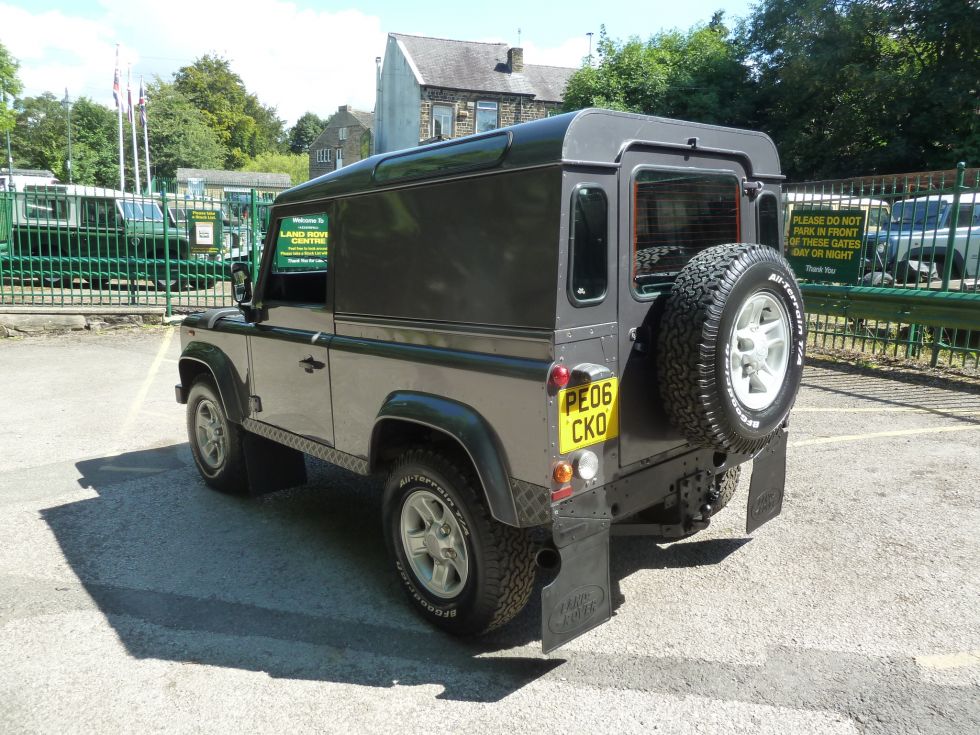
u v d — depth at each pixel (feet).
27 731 8.90
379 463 11.97
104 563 13.42
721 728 8.66
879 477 16.67
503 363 9.21
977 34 70.23
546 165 8.64
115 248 47.70
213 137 220.02
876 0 74.23
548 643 8.93
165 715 9.17
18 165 207.62
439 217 10.07
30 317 38.45
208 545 14.17
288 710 9.23
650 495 10.31
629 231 9.46
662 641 10.55
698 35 95.61
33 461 19.44
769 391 10.37
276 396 14.03
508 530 9.88
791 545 13.47
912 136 74.74
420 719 9.00
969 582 11.93
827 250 30.01
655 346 9.79
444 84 112.78
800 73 78.79
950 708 8.89
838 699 9.12
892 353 29.48
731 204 11.30
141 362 32.37
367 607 11.78
